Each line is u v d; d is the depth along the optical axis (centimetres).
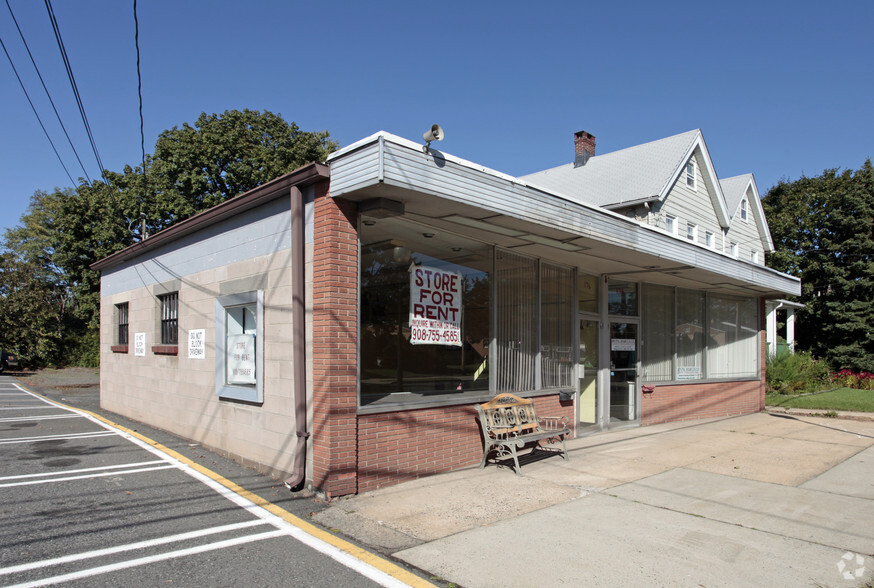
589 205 755
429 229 707
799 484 672
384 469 634
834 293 2844
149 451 807
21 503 568
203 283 841
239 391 733
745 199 2500
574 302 1001
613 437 999
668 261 945
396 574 412
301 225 625
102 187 2356
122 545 461
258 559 436
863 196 2848
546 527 512
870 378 2162
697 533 500
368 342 643
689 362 1316
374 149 528
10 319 2889
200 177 2186
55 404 1417
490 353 808
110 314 1241
